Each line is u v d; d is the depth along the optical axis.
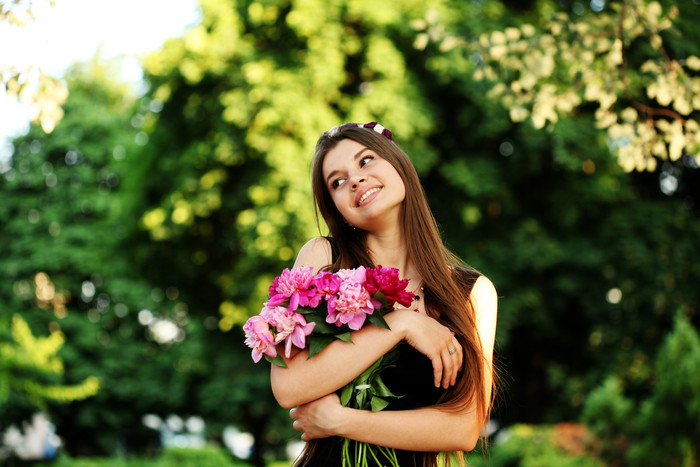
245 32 11.85
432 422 2.01
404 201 2.32
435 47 10.97
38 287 17.95
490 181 11.12
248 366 14.52
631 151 4.67
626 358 11.34
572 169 10.36
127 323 18.41
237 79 11.28
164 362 17.70
